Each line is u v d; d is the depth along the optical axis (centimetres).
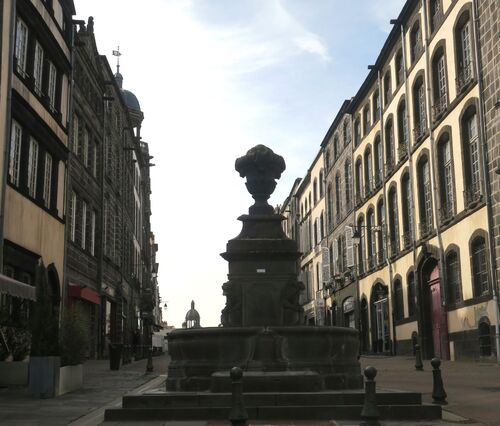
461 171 2478
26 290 1544
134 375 1916
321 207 5600
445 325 2634
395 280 3438
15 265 1947
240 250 1196
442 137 2705
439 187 2734
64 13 2641
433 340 2897
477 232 2314
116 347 2189
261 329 1055
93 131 3194
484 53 2261
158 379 1752
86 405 1145
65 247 2519
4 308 1575
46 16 2348
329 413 924
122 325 4100
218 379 995
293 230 7288
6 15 1850
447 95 2630
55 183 2425
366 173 4075
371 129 3906
